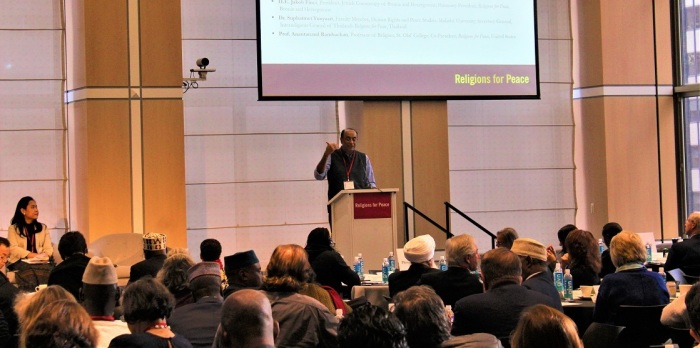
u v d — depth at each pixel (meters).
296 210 11.47
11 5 10.45
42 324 3.00
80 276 6.00
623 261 5.49
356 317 2.60
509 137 12.41
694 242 7.58
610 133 12.05
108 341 3.95
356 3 10.65
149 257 6.40
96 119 9.71
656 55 12.24
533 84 11.30
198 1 11.05
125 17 9.78
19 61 10.48
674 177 12.30
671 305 4.65
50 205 10.59
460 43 11.04
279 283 4.39
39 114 10.54
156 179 9.86
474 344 3.38
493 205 12.34
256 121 11.32
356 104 11.10
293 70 10.44
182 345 3.46
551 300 4.55
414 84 10.88
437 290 5.42
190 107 11.06
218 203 11.17
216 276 4.65
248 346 3.12
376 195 8.67
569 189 12.63
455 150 12.21
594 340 5.16
